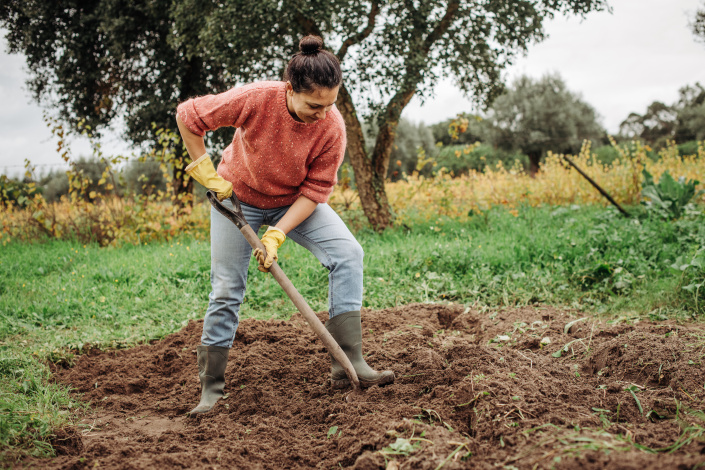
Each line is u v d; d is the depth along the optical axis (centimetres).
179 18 855
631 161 1078
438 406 242
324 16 755
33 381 318
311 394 290
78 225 910
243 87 254
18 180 930
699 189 1056
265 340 387
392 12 831
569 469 170
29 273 652
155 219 874
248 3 743
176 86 1198
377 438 216
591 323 398
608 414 232
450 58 862
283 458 225
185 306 504
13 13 1209
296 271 581
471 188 1013
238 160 275
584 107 3888
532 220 798
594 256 547
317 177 272
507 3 843
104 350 400
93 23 1180
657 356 280
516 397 230
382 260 611
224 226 272
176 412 290
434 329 424
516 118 3769
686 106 4231
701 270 451
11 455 223
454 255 589
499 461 192
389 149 876
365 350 354
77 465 221
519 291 501
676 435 199
